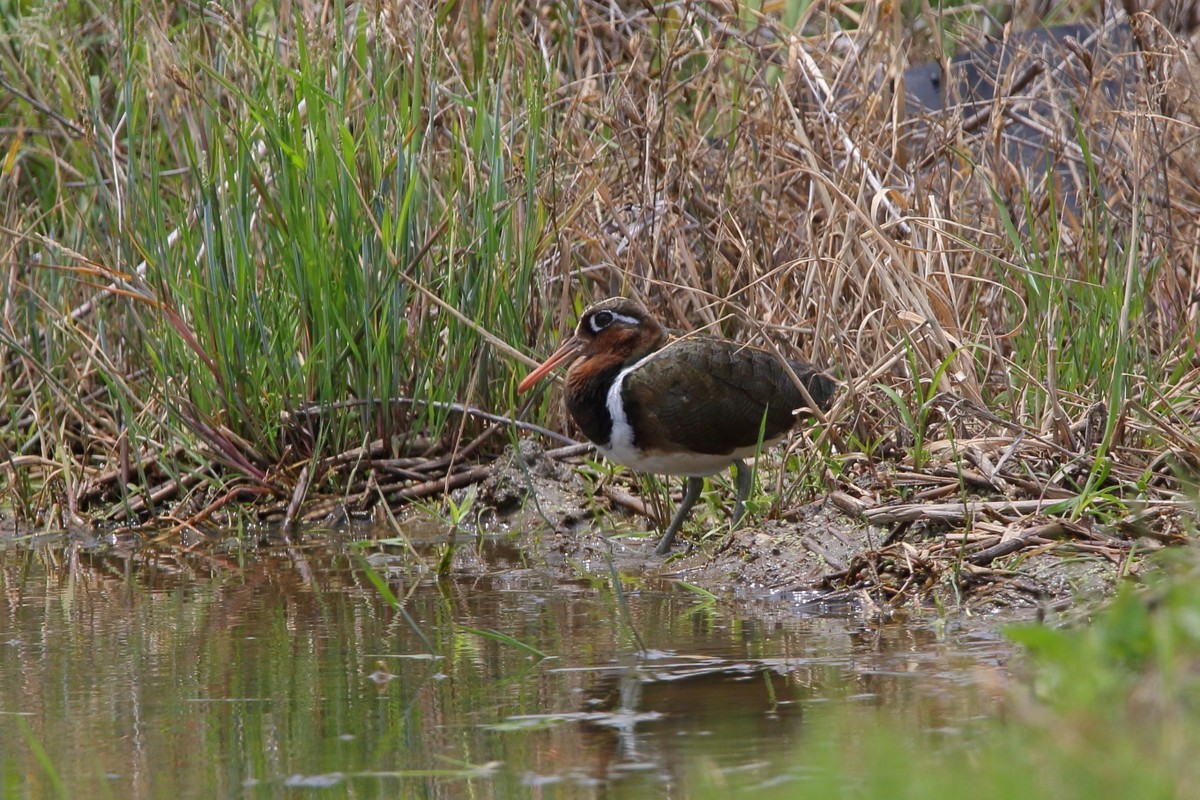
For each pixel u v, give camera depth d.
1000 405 11.36
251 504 12.44
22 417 13.78
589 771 6.26
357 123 12.38
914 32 14.45
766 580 9.78
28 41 13.78
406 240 12.16
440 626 8.97
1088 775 4.75
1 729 7.09
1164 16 13.45
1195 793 4.50
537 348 12.68
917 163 12.70
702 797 5.81
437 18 12.05
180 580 10.48
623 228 12.51
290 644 8.61
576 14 14.34
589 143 13.12
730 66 14.35
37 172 15.19
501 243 12.34
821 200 12.51
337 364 12.31
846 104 13.68
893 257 10.72
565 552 11.05
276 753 6.67
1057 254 11.38
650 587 9.88
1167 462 9.72
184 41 12.27
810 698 7.12
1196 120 12.09
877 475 10.44
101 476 12.82
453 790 6.13
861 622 8.69
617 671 7.81
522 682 7.68
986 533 9.39
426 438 12.90
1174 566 8.05
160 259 12.11
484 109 12.30
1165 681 5.48
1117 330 10.70
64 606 9.73
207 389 12.48
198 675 7.98
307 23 12.40
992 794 4.82
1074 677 5.55
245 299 12.15
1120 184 12.28
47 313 13.33
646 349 10.64
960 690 7.03
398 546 11.43
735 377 10.20
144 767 6.52
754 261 12.48
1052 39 12.85
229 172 11.79
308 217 11.89
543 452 12.38
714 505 11.37
